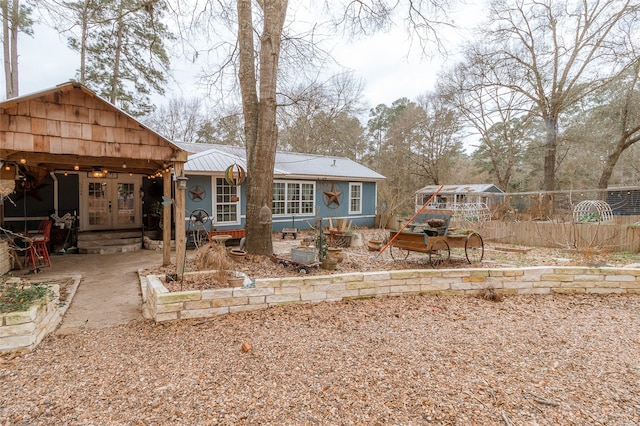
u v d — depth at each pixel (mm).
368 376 2713
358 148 28797
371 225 15812
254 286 4352
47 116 4477
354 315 4230
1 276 5488
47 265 7234
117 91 14367
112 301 4883
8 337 3098
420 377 2705
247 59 7059
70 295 5047
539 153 21266
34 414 2240
